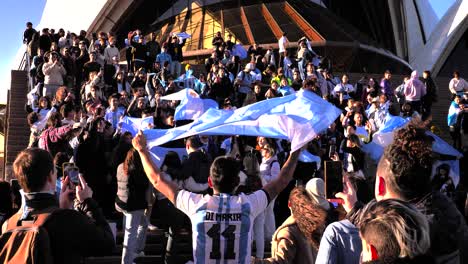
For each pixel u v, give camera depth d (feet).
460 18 131.03
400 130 9.88
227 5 114.11
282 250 12.97
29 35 64.44
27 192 11.08
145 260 26.71
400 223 6.68
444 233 9.14
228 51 61.82
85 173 29.07
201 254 12.37
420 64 136.77
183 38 64.08
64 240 10.82
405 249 6.63
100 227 11.65
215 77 52.11
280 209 32.60
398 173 9.38
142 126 32.55
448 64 135.23
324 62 62.44
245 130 14.96
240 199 12.80
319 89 50.83
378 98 45.47
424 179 9.37
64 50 53.11
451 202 9.70
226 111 15.72
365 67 113.91
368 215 7.10
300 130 13.94
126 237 23.35
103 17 120.57
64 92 37.27
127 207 23.16
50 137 26.71
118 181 23.52
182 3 117.19
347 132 32.19
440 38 134.72
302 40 63.98
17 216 11.32
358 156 30.30
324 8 123.13
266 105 14.75
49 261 10.52
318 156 33.14
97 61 55.36
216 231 12.41
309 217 12.78
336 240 10.05
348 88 57.00
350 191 11.55
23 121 46.70
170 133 14.97
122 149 28.63
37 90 48.67
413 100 56.54
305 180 32.01
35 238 10.44
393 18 136.98
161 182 13.14
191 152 26.12
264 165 29.12
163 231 29.81
